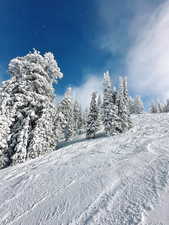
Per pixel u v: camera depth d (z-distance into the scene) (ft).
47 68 60.80
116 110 87.30
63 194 19.15
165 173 18.60
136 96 204.54
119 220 12.31
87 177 22.91
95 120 100.83
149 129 68.69
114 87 99.76
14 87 53.98
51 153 50.60
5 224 15.33
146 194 15.20
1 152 46.21
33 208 17.37
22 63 54.39
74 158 37.17
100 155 35.12
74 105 162.71
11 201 20.34
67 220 13.83
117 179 20.06
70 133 122.83
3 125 47.16
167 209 12.35
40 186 23.25
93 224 12.51
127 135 61.77
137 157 27.32
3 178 32.37
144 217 11.95
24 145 46.57
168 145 32.37
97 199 16.34
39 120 50.78
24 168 37.37
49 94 58.23
